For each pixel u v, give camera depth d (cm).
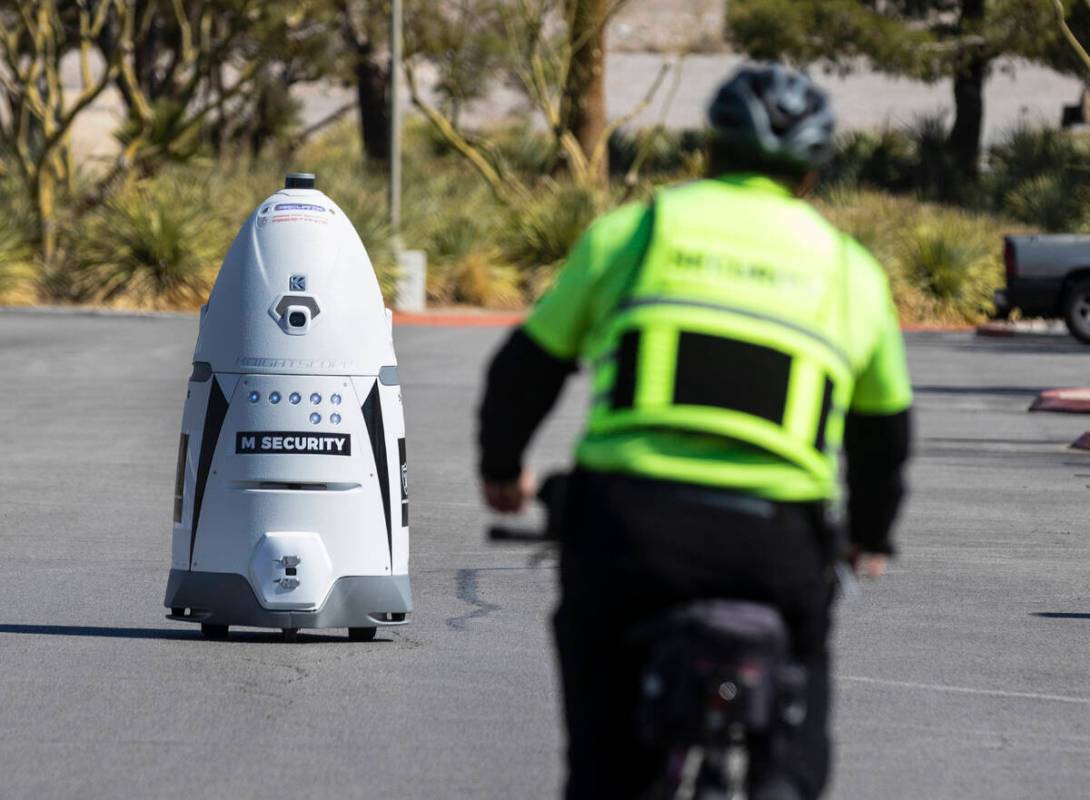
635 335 1016
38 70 9719
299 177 2345
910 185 13250
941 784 1739
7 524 3316
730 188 1055
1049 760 1831
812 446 1008
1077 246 8250
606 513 997
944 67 12569
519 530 1073
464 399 5531
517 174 12250
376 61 12950
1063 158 12812
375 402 2286
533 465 4166
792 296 1025
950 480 4088
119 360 6544
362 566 2286
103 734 1883
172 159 9650
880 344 1052
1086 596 2758
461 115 16725
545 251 10044
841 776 1762
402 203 10206
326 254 2273
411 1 11831
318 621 2269
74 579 2789
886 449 1066
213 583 2270
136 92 9588
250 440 2255
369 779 1730
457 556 3056
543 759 1806
